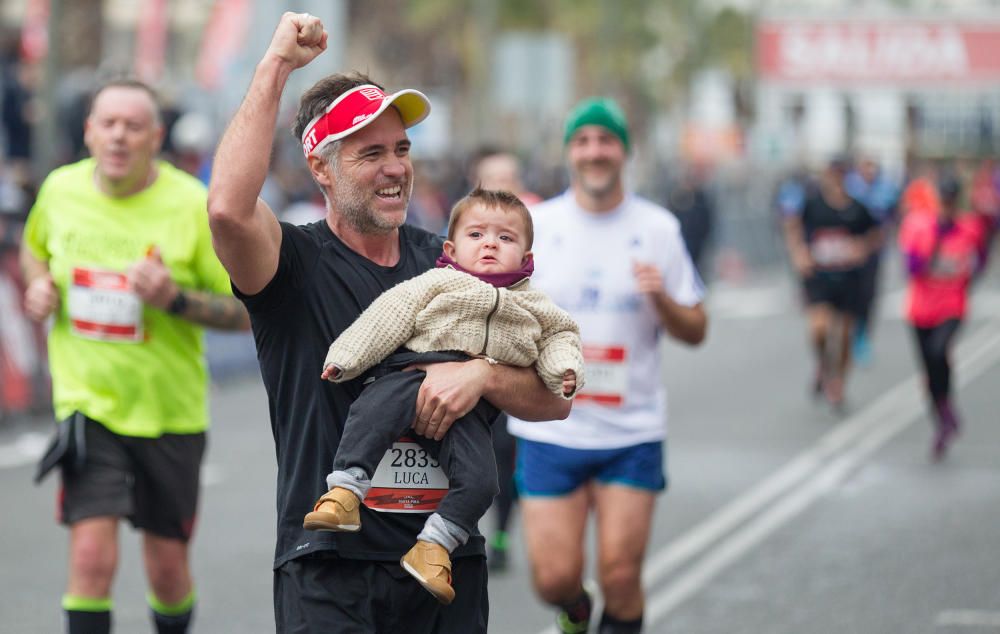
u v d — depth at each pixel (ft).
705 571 65.77
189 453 47.57
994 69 359.46
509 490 65.98
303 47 31.55
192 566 65.57
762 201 320.09
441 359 31.55
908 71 363.56
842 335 116.47
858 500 81.56
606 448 48.57
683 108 491.72
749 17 491.31
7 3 231.50
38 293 47.34
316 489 31.94
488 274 32.42
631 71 438.40
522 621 57.47
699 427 106.01
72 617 44.88
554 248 50.80
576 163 50.83
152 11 186.39
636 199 51.62
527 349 32.04
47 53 124.47
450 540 31.24
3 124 129.29
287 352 32.30
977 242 94.94
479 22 234.99
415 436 31.91
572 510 48.96
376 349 31.27
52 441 46.47
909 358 148.36
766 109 398.01
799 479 87.71
